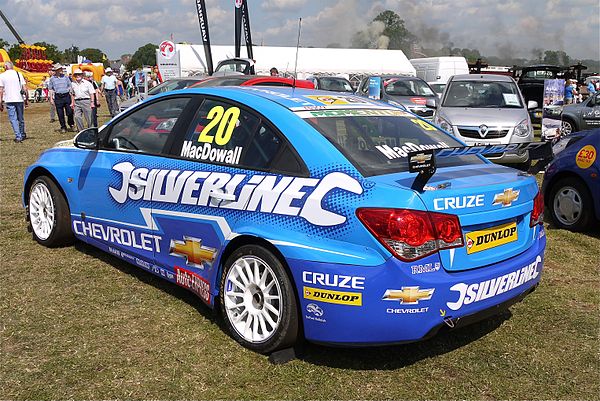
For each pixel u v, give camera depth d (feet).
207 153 12.28
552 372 10.68
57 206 16.25
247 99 12.21
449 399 9.75
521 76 70.54
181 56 86.48
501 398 9.83
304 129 11.05
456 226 9.81
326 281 9.75
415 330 9.60
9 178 27.84
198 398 9.62
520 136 32.81
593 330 12.39
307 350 11.18
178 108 13.47
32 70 156.35
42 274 14.85
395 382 10.21
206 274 11.93
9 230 18.67
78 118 49.06
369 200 9.66
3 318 12.32
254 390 9.87
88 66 111.96
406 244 9.34
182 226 12.33
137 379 10.11
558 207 20.57
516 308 13.52
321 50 95.96
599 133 19.29
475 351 11.39
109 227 14.55
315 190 10.18
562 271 16.20
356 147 10.94
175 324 12.21
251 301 11.15
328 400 9.63
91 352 10.98
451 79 38.96
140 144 13.99
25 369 10.32
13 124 42.96
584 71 106.52
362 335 9.70
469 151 9.96
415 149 11.69
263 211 10.69
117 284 14.32
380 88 51.70
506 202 10.59
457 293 9.78
